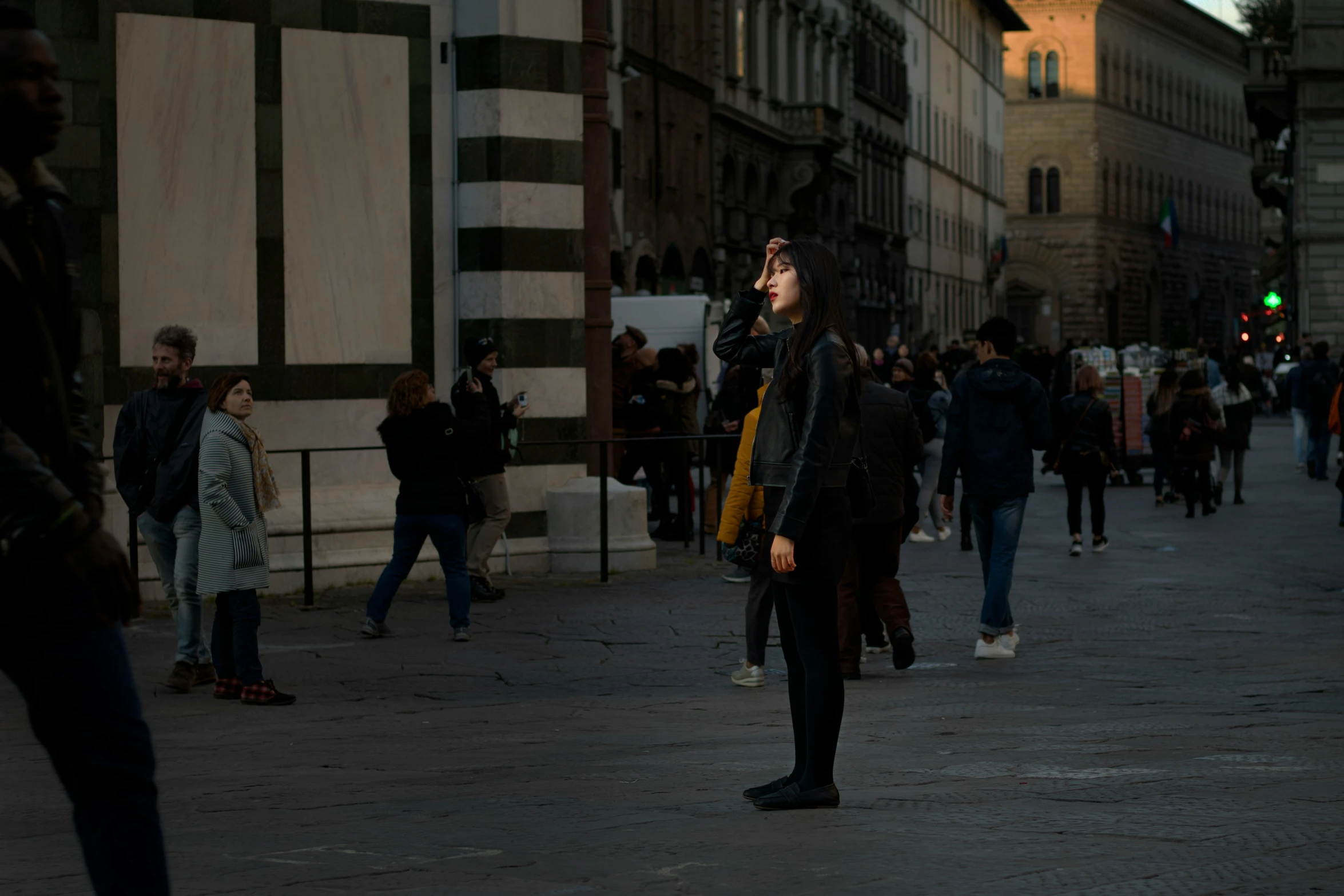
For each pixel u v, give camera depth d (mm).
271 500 11172
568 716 10477
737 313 7727
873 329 84438
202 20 16297
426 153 17672
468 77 17797
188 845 6691
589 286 19141
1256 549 20953
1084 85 122750
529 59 17891
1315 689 11148
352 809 7473
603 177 19203
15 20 4277
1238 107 156750
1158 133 136000
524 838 6668
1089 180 123000
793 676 7422
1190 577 18047
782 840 6516
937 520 22391
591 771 8414
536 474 18141
